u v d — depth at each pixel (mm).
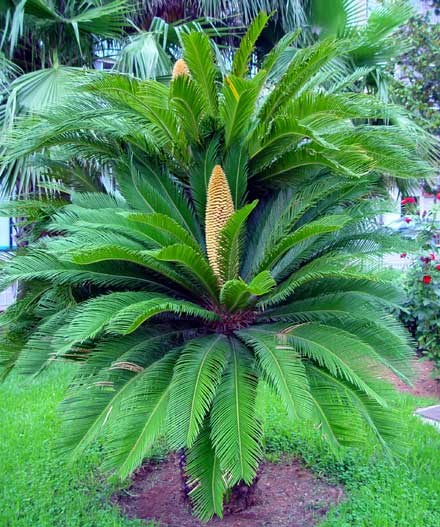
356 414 2605
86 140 3146
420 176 2930
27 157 3645
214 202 2945
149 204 3125
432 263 5262
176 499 3352
